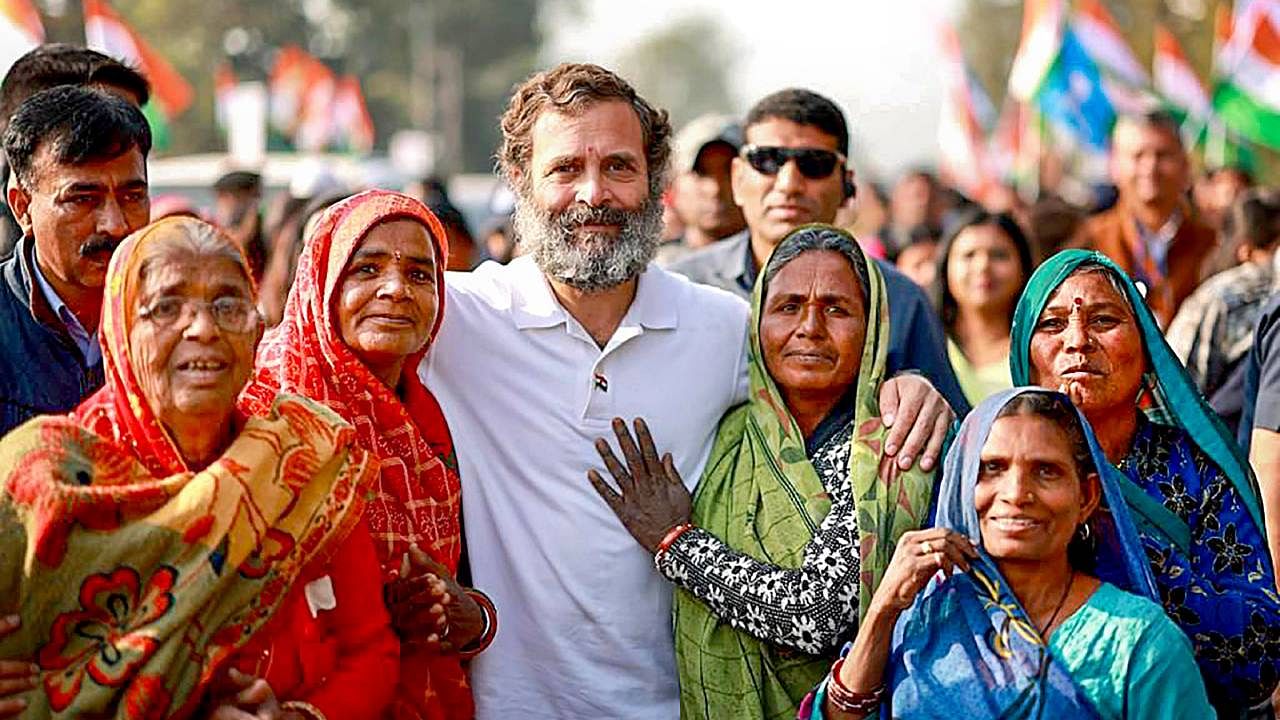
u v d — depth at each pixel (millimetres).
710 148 7137
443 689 3977
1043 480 3549
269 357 3871
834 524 3994
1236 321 6555
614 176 4152
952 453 3689
